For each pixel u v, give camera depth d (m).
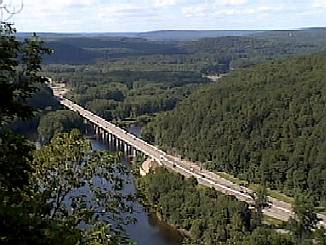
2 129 24.59
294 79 198.12
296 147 156.25
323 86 178.38
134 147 195.25
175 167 170.38
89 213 34.22
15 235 22.48
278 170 154.62
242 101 187.38
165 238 111.88
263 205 131.12
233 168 168.75
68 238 24.56
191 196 122.62
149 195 127.50
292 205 131.50
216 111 190.25
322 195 143.12
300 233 106.62
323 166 145.88
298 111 171.75
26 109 24.73
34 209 26.02
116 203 36.12
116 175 36.44
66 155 34.50
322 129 156.38
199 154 183.38
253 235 98.94
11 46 23.91
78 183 34.81
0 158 23.72
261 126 174.62
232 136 175.75
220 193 129.75
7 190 24.23
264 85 199.88
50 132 186.00
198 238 113.19
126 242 35.09
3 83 23.84
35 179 32.62
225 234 110.12
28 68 24.86
